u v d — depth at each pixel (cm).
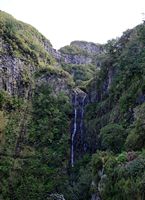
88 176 6862
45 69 12675
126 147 5591
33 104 11100
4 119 10100
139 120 5756
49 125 10325
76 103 11638
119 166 4156
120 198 3800
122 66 9238
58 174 8588
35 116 10619
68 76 13125
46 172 8544
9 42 12269
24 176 8425
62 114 10875
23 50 12794
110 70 10356
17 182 8200
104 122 8925
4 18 14325
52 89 12006
